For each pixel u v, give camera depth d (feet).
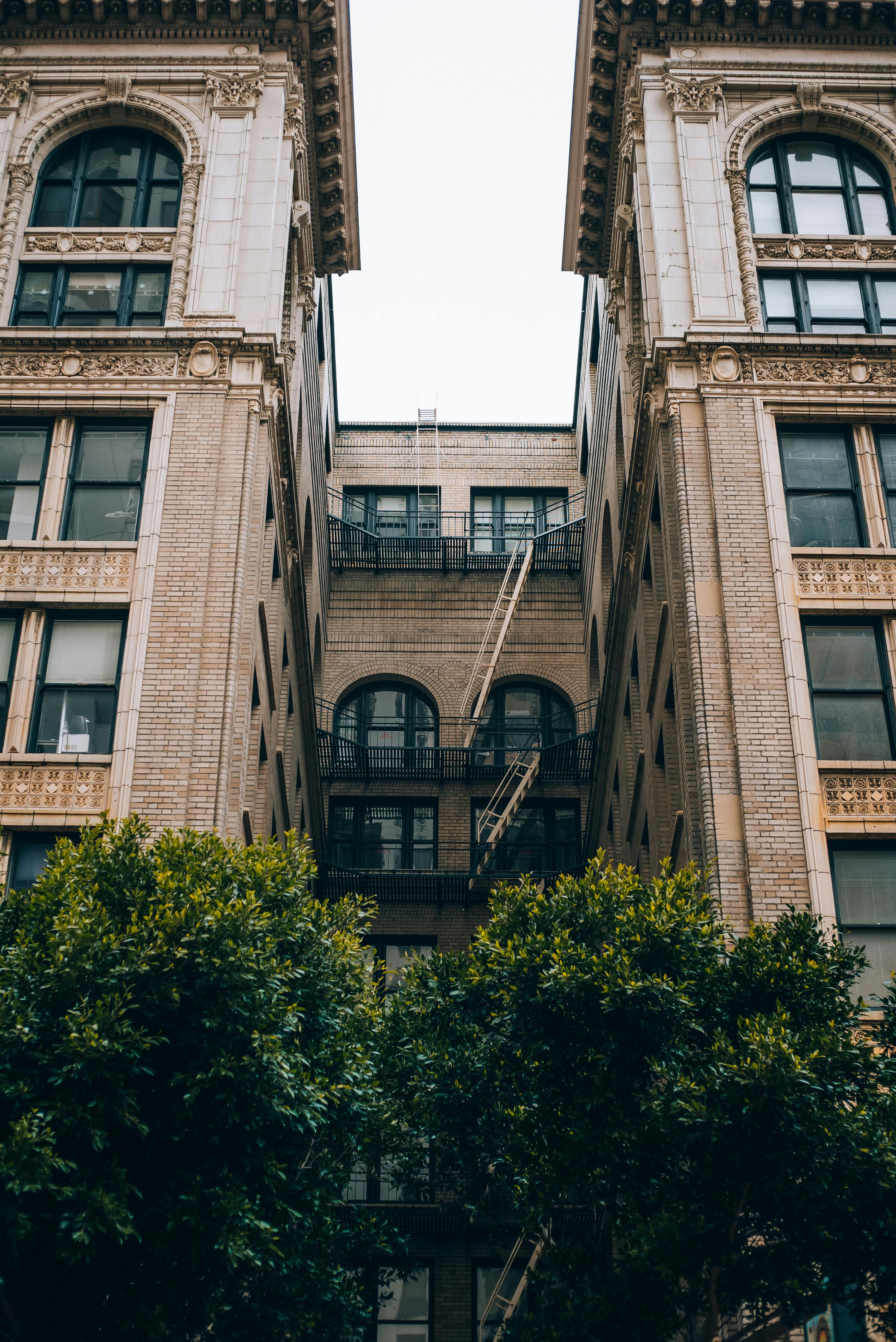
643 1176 59.52
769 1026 56.44
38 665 85.81
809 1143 54.80
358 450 169.68
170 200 104.32
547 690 153.99
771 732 82.84
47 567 87.92
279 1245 58.80
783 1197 56.03
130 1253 55.88
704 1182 57.36
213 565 87.76
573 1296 59.11
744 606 86.63
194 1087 55.11
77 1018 53.21
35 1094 53.26
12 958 55.06
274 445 99.09
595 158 115.55
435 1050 71.31
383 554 157.99
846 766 82.38
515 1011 61.93
